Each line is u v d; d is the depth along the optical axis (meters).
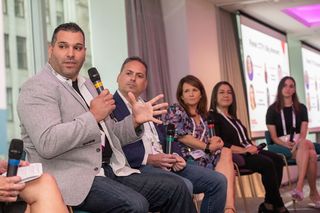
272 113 4.95
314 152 4.54
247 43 6.81
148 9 5.09
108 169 2.32
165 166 2.72
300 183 4.45
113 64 4.90
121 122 2.44
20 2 3.91
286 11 6.93
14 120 3.73
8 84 3.73
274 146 4.75
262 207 4.07
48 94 2.01
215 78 5.94
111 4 4.91
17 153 1.74
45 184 1.81
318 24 7.87
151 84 4.95
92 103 2.02
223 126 4.09
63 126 1.93
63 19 4.43
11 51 3.78
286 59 8.29
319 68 10.12
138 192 2.28
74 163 2.05
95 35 4.87
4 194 1.69
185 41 5.45
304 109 4.95
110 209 2.06
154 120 2.38
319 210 4.45
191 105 3.54
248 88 6.70
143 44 4.94
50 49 2.18
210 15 6.01
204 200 2.95
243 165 3.96
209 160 3.42
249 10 6.66
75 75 2.21
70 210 1.96
